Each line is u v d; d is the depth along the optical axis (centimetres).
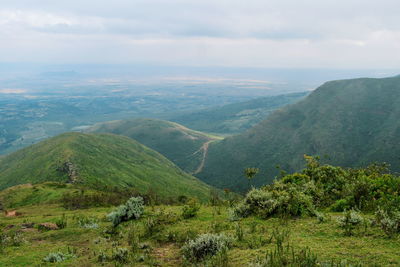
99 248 1528
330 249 1089
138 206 2247
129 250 1376
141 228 1845
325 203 2078
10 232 2336
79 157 14288
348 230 1295
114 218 2077
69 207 4775
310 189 2311
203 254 1159
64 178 11656
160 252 1324
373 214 1622
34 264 1362
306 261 925
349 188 2170
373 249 1056
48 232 2117
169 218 1973
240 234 1348
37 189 7700
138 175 15175
